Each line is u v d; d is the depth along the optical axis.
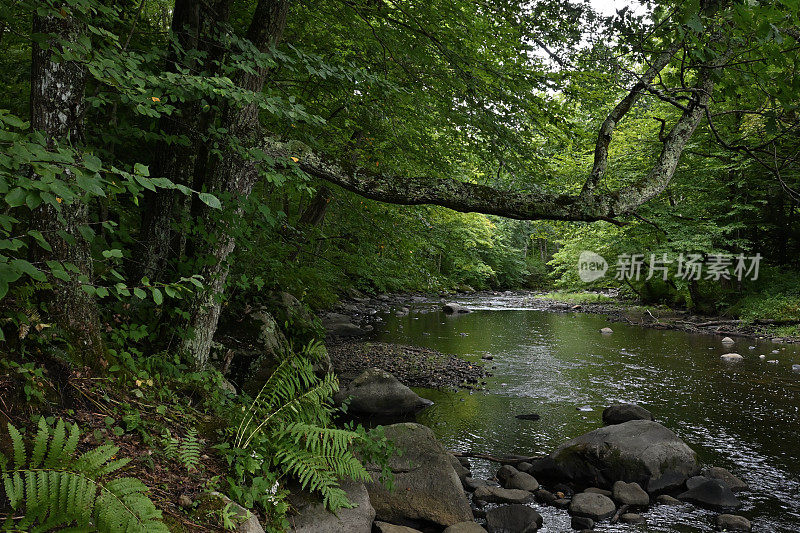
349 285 15.30
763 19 3.01
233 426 3.70
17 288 3.11
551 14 4.45
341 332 13.86
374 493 4.52
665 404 8.34
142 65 4.11
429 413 7.82
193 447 3.23
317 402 4.06
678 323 17.72
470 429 7.17
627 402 8.45
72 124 3.25
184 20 4.78
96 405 3.23
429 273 8.59
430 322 17.72
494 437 6.88
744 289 19.11
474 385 9.44
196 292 4.55
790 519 4.80
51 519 2.05
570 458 5.69
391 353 11.45
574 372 10.53
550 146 7.18
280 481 3.63
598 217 4.37
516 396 8.77
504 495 5.12
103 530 2.11
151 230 4.82
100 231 4.84
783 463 6.05
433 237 8.39
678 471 5.52
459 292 32.69
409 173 7.72
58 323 3.32
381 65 6.17
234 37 3.75
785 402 8.45
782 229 18.89
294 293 10.47
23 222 3.55
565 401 8.49
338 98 6.63
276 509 3.29
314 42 6.57
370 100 6.77
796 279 18.03
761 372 10.58
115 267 4.46
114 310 4.38
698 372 10.56
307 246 7.65
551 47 4.96
